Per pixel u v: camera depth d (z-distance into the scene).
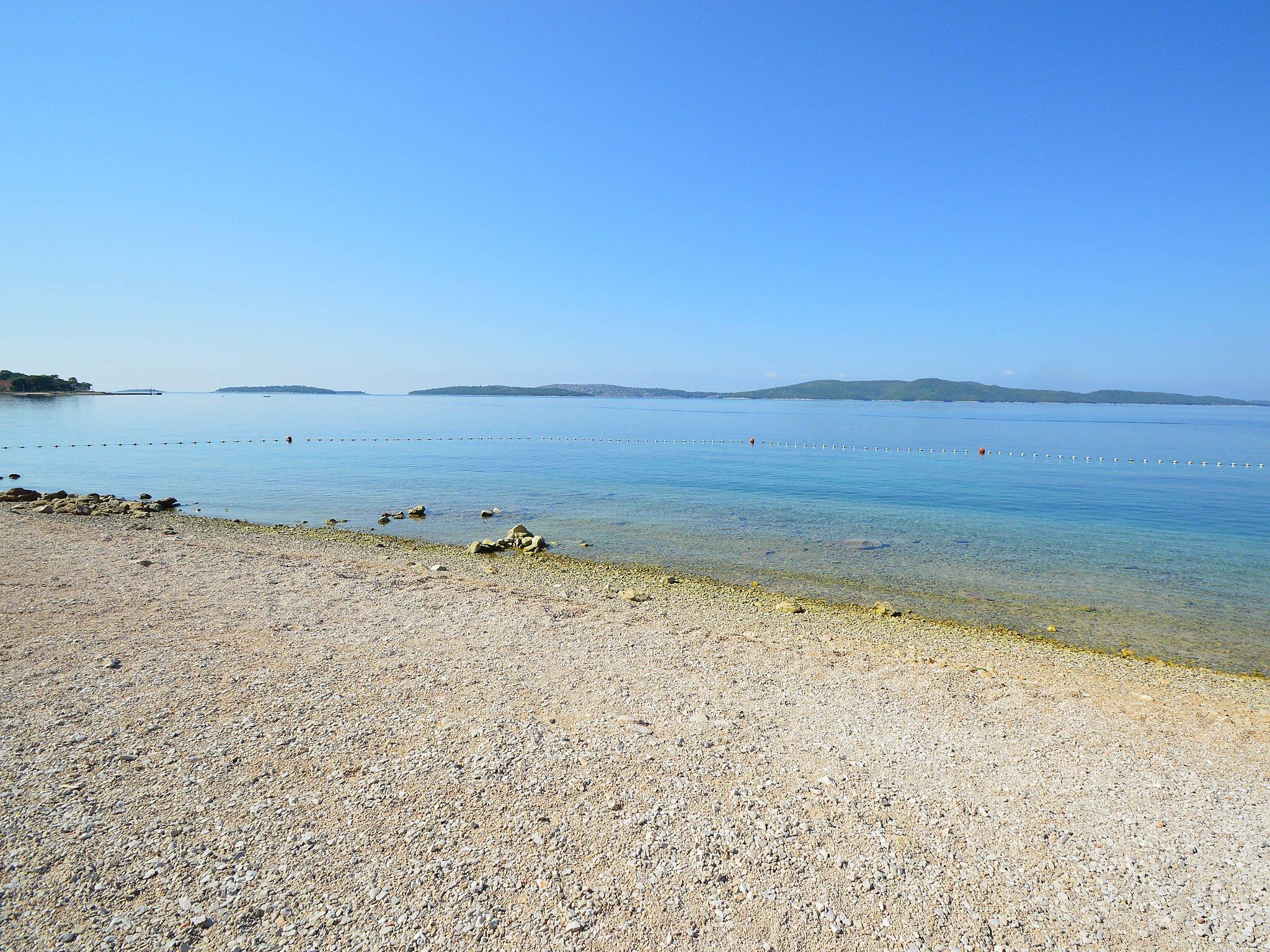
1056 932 4.81
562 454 56.50
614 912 4.79
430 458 51.34
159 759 6.62
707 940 4.57
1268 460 55.56
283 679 8.78
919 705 8.87
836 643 11.95
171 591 12.89
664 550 20.36
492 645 10.55
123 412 120.19
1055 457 57.50
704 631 11.99
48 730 7.13
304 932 4.48
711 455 56.31
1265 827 6.21
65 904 4.64
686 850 5.50
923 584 16.88
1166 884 5.37
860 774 6.91
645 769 6.79
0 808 5.72
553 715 8.02
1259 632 13.65
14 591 12.34
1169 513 28.50
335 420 111.56
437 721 7.68
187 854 5.21
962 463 51.22
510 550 19.92
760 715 8.30
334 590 13.46
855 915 4.87
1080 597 15.91
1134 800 6.65
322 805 5.93
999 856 5.64
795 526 24.64
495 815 5.87
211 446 59.75
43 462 45.50
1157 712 9.05
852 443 71.19
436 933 4.52
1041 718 8.61
